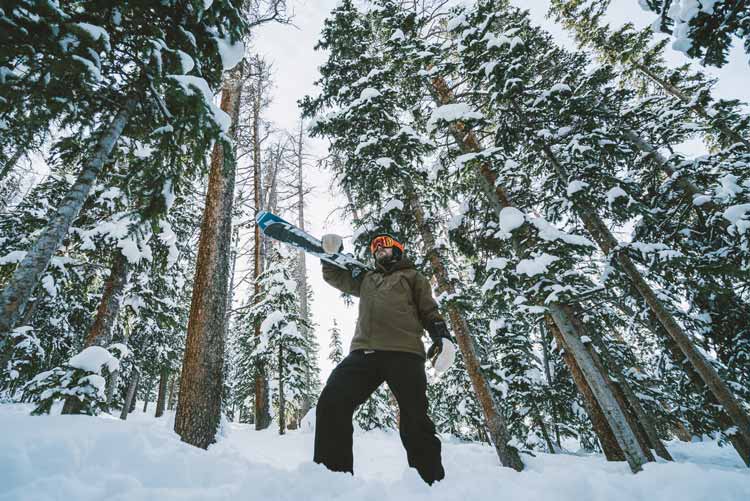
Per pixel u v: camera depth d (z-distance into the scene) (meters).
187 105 2.89
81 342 9.62
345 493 1.50
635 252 6.64
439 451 1.83
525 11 9.96
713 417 8.38
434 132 7.12
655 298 6.77
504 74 6.54
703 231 8.23
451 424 14.19
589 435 11.05
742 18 2.78
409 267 2.38
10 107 2.82
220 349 5.64
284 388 12.11
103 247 6.01
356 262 2.56
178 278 11.01
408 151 7.98
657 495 1.65
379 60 9.57
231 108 7.70
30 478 1.40
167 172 3.52
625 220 8.30
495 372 9.30
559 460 6.15
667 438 12.03
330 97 10.17
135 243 5.85
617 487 1.75
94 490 1.42
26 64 2.61
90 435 1.78
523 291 5.60
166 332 12.72
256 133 14.84
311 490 1.51
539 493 1.66
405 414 1.84
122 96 3.30
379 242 2.54
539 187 9.00
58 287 6.91
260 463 2.15
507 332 11.01
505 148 7.70
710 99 10.81
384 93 8.47
